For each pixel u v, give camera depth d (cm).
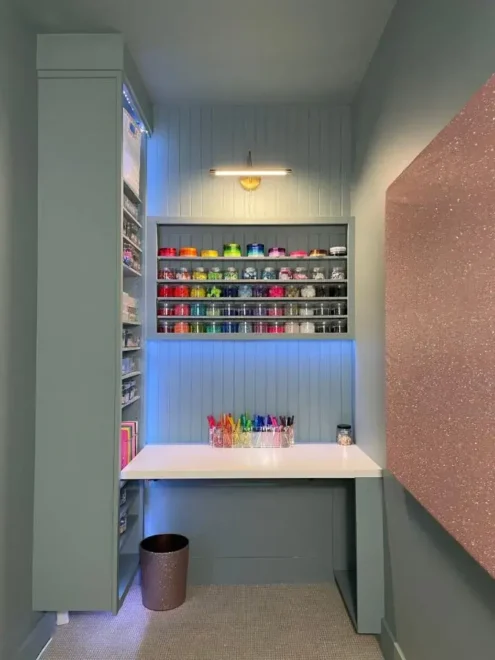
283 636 225
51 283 219
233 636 225
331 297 279
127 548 277
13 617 194
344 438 278
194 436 289
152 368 290
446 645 147
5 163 189
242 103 288
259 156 290
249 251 279
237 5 200
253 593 268
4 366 188
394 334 185
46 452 216
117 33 220
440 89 152
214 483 285
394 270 185
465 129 120
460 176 123
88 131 220
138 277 277
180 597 253
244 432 276
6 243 190
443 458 136
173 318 280
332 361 292
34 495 215
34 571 213
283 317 278
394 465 187
